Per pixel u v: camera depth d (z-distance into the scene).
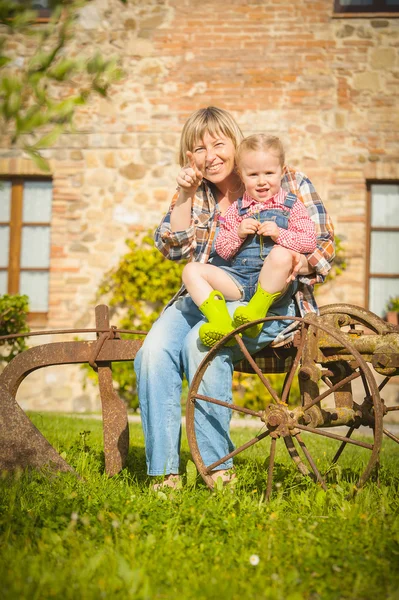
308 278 3.88
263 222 3.79
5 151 10.86
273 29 10.66
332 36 10.61
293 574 2.53
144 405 3.84
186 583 2.51
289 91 10.62
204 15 10.72
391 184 10.83
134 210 10.73
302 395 3.65
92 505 3.38
